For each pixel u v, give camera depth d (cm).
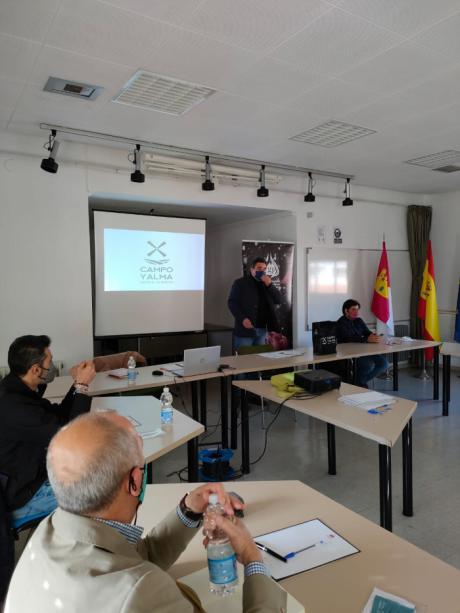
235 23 241
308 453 389
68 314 458
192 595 102
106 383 349
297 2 223
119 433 92
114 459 88
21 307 435
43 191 441
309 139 444
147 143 449
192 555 132
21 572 84
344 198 662
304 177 615
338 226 662
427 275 705
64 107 355
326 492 317
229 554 111
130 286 538
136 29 245
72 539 83
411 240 737
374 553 133
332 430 342
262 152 486
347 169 568
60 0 218
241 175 536
